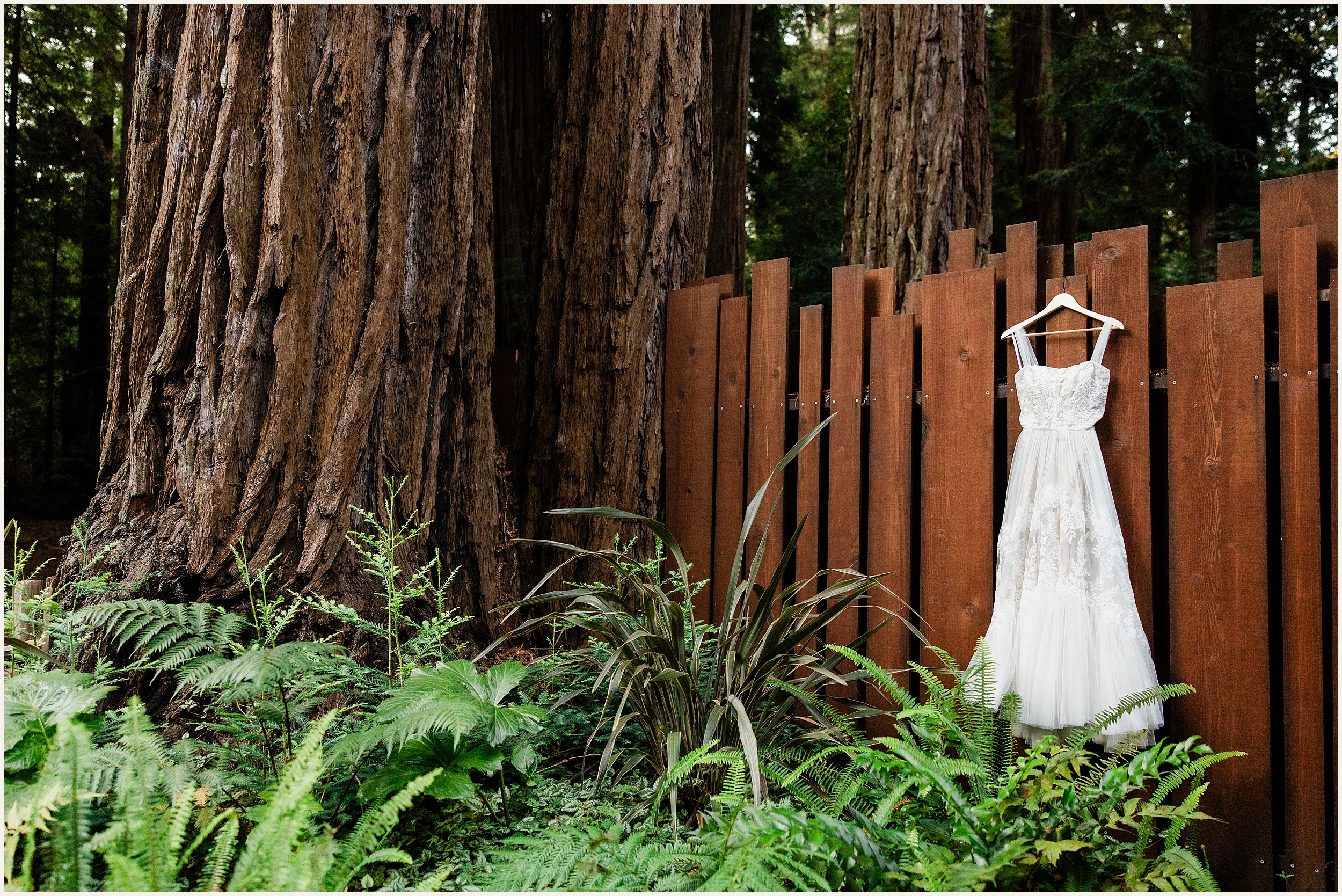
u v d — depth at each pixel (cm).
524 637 311
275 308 254
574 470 339
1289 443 217
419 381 276
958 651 262
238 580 238
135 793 138
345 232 263
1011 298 265
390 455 266
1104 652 220
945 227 443
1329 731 211
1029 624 231
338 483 252
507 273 611
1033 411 244
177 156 261
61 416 879
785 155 1102
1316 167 829
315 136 262
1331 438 216
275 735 199
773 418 311
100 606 192
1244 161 795
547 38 717
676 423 340
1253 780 214
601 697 255
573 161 366
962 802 168
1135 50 847
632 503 333
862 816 179
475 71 301
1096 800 178
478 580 289
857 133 489
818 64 1346
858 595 223
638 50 359
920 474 290
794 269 941
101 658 221
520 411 368
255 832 131
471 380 297
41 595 217
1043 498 236
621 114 356
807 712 238
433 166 285
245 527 242
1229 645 220
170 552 238
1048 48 980
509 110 627
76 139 898
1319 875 204
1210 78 816
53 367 912
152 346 260
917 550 288
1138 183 872
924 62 457
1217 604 222
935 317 278
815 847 152
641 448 337
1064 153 1005
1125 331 242
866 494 299
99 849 129
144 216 276
